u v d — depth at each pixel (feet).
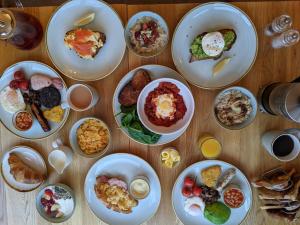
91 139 2.42
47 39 2.39
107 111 2.46
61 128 2.49
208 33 2.25
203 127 2.43
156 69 2.38
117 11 2.39
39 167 2.54
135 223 2.52
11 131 2.47
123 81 2.37
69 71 2.45
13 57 2.47
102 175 2.50
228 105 2.35
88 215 2.54
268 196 2.32
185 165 2.46
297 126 2.40
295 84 2.06
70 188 2.50
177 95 2.31
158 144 2.39
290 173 2.34
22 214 2.57
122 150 2.48
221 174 2.44
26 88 2.42
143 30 2.31
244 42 2.36
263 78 2.40
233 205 2.40
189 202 2.44
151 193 2.50
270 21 2.37
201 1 2.61
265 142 2.35
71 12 2.39
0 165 2.53
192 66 2.40
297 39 2.24
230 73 2.40
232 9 2.31
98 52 2.43
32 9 2.42
